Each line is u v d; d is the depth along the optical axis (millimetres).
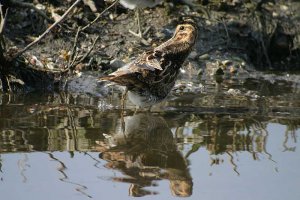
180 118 10016
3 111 9938
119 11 14266
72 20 13484
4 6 12766
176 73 10203
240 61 13812
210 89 12047
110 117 9844
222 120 9992
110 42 13273
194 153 8492
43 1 13773
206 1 14953
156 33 13844
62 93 11203
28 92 11180
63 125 9344
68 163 7930
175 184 7434
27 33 12992
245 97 11547
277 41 14828
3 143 8477
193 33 10273
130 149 8508
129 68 9500
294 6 15453
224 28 14453
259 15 14930
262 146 8852
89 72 12211
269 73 13742
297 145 8930
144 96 9703
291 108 10867
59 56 12453
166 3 14602
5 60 11227
